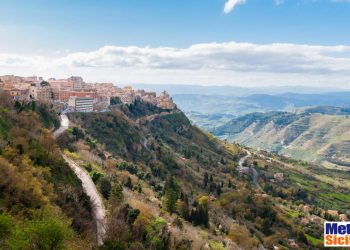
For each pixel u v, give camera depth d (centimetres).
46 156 11894
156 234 9881
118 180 16638
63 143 19000
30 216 7581
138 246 7819
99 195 11962
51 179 10638
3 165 8531
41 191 8781
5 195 7944
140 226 9344
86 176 13862
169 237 10025
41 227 5566
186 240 11150
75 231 7900
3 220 5928
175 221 12862
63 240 5809
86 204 10256
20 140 11662
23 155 10638
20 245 5381
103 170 16938
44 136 14062
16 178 8400
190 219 15725
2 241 5716
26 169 9738
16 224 6316
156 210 14112
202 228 15375
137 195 15488
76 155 17062
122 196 12481
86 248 7175
